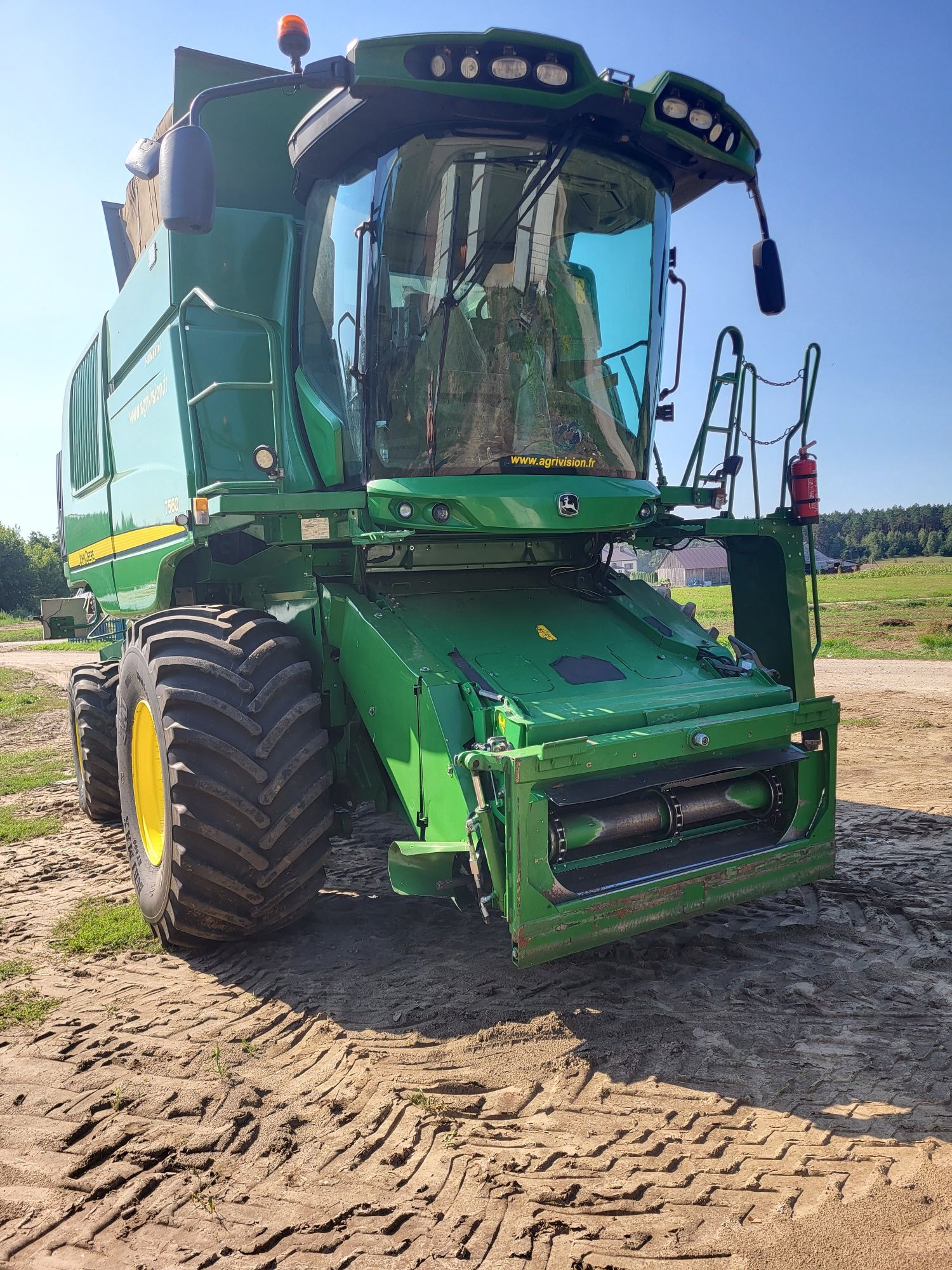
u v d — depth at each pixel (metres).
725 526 4.43
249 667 3.75
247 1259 2.18
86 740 6.11
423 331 3.75
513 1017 3.30
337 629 4.06
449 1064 3.01
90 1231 2.29
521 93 3.44
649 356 4.28
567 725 3.31
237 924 3.80
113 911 4.57
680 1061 2.99
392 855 3.39
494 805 3.19
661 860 3.53
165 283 4.64
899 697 10.80
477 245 3.71
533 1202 2.35
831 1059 2.98
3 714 12.66
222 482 4.05
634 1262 2.12
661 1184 2.40
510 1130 2.66
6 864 5.50
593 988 3.51
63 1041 3.24
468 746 3.39
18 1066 3.08
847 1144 2.54
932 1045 3.04
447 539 4.16
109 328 5.98
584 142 3.80
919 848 5.09
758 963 3.69
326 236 4.11
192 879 3.66
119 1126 2.72
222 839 3.60
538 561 4.49
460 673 3.57
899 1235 2.17
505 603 4.28
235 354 4.54
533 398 3.89
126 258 6.55
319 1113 2.77
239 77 4.93
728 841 3.76
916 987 3.45
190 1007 3.50
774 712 3.66
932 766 7.21
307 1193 2.41
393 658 3.65
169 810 3.68
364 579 4.10
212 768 3.63
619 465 4.20
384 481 3.70
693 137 3.87
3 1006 3.54
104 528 6.17
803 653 4.59
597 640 4.14
